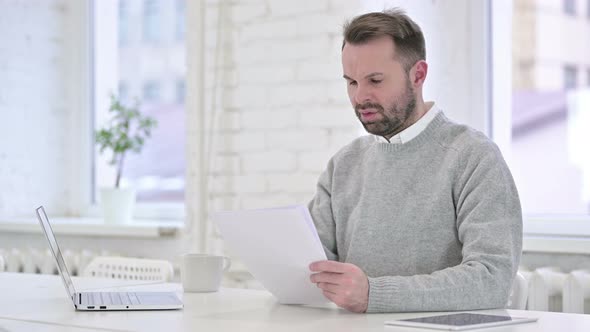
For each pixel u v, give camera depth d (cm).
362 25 232
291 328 176
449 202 230
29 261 450
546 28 920
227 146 399
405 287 197
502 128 372
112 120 471
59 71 513
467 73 370
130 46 513
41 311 206
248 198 393
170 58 508
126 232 439
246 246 207
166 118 504
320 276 199
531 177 892
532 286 315
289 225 195
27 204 495
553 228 352
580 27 921
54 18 510
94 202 513
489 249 210
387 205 239
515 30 924
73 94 515
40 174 502
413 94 236
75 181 514
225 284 388
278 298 215
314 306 211
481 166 223
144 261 308
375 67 229
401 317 191
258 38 391
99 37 516
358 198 251
